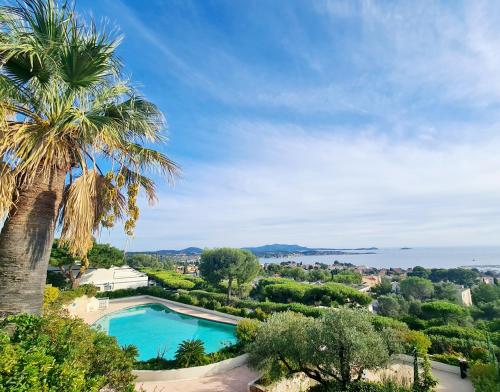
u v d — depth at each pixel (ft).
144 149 20.10
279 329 28.66
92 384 11.23
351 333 25.29
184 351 37.24
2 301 14.39
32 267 15.26
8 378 8.71
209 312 75.31
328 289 84.79
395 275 256.52
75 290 69.72
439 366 39.99
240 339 44.27
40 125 15.15
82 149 17.17
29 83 15.03
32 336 13.43
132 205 19.27
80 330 17.62
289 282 110.32
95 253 81.76
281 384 30.66
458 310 66.03
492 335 44.68
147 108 19.92
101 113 17.78
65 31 14.66
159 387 31.60
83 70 15.07
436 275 207.31
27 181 15.49
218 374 35.78
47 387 9.25
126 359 18.28
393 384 29.17
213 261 95.25
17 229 15.08
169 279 124.88
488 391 22.30
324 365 26.81
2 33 13.89
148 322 70.74
